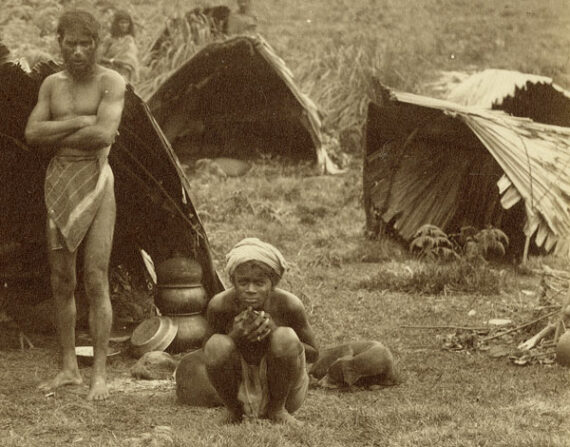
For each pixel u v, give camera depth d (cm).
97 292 854
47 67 956
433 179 1588
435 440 681
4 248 1086
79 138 845
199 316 1023
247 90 2212
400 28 3281
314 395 825
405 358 962
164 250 1077
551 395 814
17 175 1065
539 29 3256
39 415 773
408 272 1365
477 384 858
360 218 1780
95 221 855
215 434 688
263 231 1666
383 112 1595
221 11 2491
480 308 1195
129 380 898
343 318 1146
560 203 1373
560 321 974
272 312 721
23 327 1071
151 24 2873
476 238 1438
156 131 993
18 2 2573
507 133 1456
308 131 2162
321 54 2614
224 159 2155
